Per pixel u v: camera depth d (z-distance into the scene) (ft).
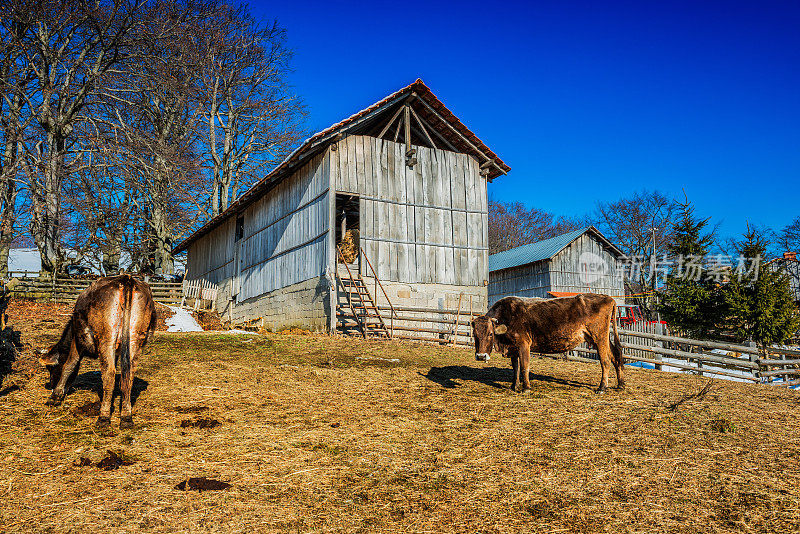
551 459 18.65
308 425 21.53
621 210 155.94
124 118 107.96
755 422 23.94
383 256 55.98
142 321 20.79
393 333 54.60
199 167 105.60
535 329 28.99
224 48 110.52
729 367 55.31
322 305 53.06
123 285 20.57
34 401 23.16
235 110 119.44
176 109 112.27
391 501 15.07
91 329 20.92
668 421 23.40
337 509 14.46
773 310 62.90
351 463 17.72
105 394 19.95
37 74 89.45
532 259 113.80
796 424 24.02
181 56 102.63
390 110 59.06
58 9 85.10
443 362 37.81
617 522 14.26
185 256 125.08
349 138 55.57
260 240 70.44
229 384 27.76
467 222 61.98
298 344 42.16
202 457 17.67
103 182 106.11
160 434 19.61
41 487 15.05
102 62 97.50
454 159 62.49
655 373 37.88
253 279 71.67
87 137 92.68
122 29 91.04
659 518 14.55
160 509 13.99
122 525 13.11
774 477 17.54
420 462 18.04
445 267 59.62
